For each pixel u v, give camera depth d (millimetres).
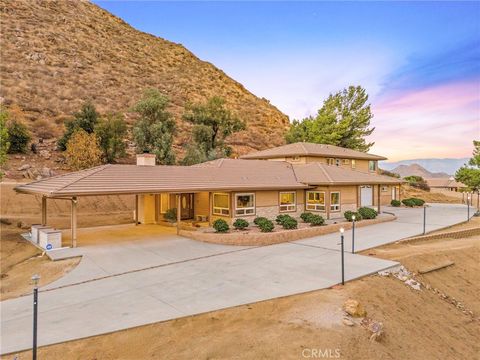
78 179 15797
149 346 6926
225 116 42906
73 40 70188
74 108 45656
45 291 10289
